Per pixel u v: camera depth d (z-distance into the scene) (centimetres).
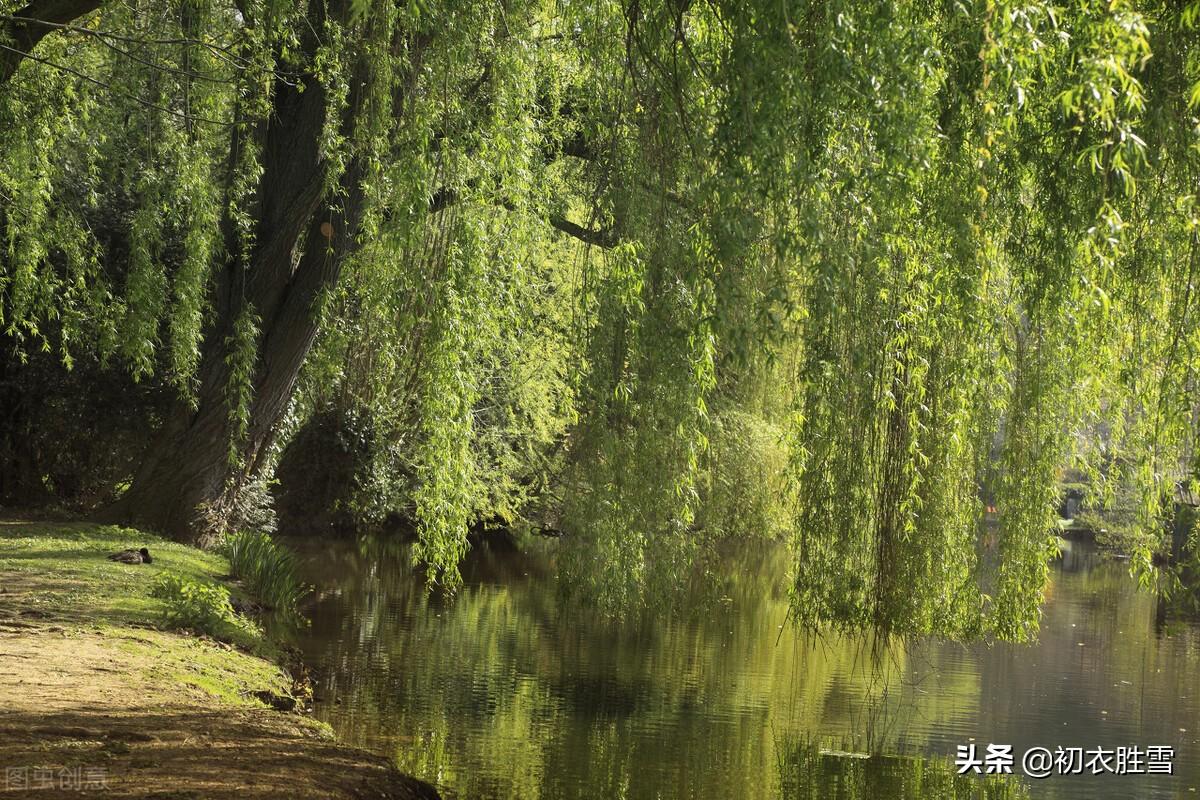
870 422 834
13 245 1452
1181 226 724
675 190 892
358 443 2564
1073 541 4216
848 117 662
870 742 1033
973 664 1464
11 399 2106
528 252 1014
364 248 1049
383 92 970
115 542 1585
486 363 2250
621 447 1089
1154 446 769
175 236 1927
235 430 1767
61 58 1402
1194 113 654
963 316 758
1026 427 957
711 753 960
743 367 671
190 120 1374
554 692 1164
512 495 2877
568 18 969
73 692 734
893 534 891
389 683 1148
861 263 783
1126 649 1664
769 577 2494
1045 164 757
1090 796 895
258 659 1084
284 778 605
